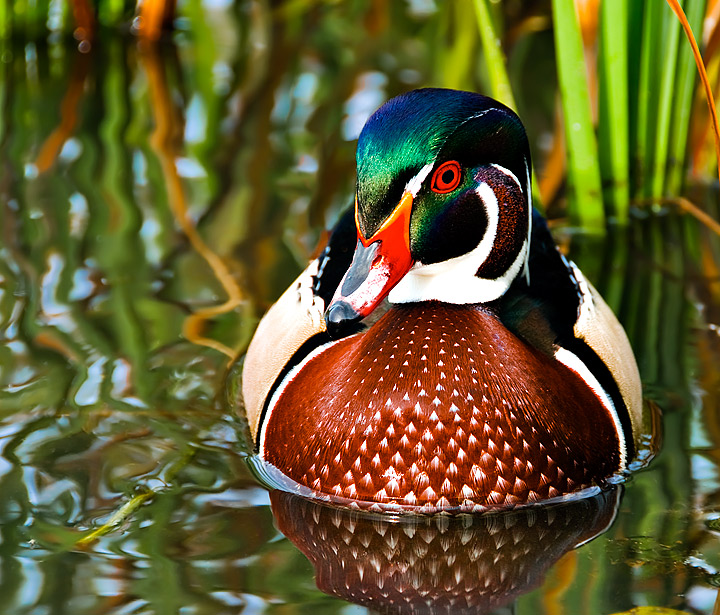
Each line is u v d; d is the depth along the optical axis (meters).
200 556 7.52
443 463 7.90
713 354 10.29
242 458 8.78
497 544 7.82
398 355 7.99
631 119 12.52
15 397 9.35
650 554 7.61
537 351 8.43
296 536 7.80
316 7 17.38
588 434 8.34
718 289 11.45
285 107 14.73
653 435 9.14
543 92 14.94
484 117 7.80
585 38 13.56
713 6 12.33
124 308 10.65
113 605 6.96
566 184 13.19
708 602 7.04
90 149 13.64
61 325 10.35
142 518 7.95
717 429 9.20
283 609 7.00
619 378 8.89
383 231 7.71
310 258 11.49
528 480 8.05
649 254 12.17
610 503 8.23
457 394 7.89
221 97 15.04
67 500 8.13
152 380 9.71
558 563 7.58
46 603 6.97
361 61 15.84
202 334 10.37
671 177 13.02
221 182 12.95
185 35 16.75
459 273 8.20
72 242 11.66
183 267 11.34
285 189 12.82
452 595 7.32
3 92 15.20
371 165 7.62
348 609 7.04
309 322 8.91
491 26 11.39
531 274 9.09
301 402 8.35
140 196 12.60
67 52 16.28
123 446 8.85
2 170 13.06
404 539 7.86
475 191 7.95
